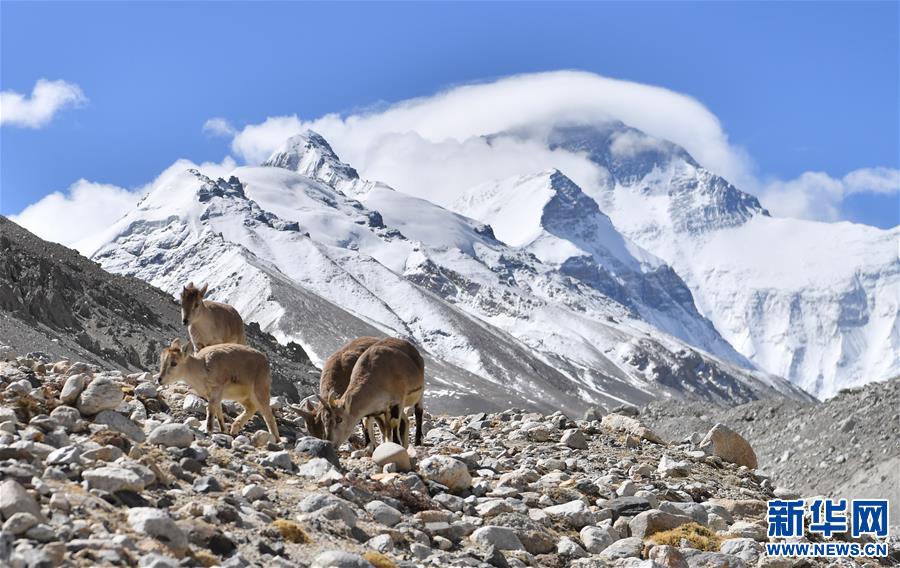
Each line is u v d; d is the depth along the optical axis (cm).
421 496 1606
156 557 1064
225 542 1203
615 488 1895
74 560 1045
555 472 1950
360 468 1764
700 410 6341
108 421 1590
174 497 1328
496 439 2370
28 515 1087
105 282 7906
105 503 1223
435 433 2388
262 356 1936
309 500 1415
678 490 2002
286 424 2117
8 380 1856
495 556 1398
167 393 2114
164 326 7781
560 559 1489
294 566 1197
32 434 1423
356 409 1941
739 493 2109
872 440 5181
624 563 1461
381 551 1334
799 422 5706
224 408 2039
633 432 2611
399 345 2061
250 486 1422
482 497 1727
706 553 1538
